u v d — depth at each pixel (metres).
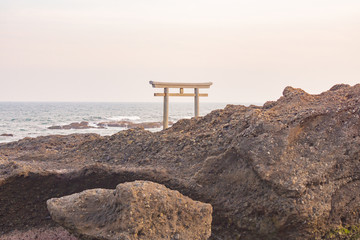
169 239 6.32
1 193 8.47
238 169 7.77
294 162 7.29
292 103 8.77
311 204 6.99
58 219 6.71
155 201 6.37
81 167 9.76
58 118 66.38
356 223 7.63
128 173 8.72
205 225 6.75
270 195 7.17
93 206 6.71
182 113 91.44
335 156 7.49
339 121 7.84
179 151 9.46
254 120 8.15
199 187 8.07
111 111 103.69
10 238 8.26
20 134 37.81
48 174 8.78
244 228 7.54
